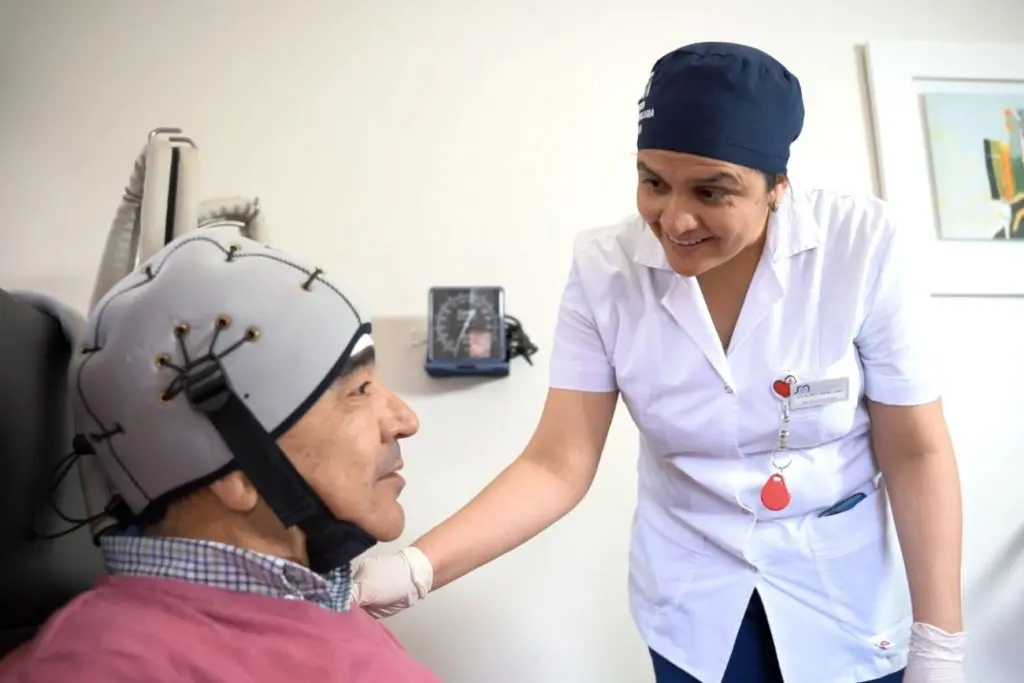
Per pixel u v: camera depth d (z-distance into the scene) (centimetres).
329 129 169
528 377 164
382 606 105
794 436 114
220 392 74
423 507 160
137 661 65
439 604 158
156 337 75
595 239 126
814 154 178
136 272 83
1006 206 177
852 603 117
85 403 79
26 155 162
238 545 78
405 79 172
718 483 117
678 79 95
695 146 93
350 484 79
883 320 113
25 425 89
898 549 125
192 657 67
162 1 170
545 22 176
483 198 169
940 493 113
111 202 162
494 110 172
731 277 115
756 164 94
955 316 173
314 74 170
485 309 159
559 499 121
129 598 73
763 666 119
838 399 112
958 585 111
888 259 113
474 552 114
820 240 114
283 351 76
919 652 109
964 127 179
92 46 167
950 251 174
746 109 93
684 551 122
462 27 175
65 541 99
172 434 75
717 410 114
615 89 175
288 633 74
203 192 163
